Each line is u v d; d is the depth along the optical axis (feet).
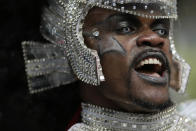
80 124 13.99
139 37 13.08
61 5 13.91
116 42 13.17
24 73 16.25
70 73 14.30
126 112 13.41
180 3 15.24
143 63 13.07
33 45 14.85
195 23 16.69
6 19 16.12
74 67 13.56
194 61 24.02
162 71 13.34
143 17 13.10
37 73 14.88
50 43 14.83
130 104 13.14
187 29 16.61
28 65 14.99
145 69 13.34
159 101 12.91
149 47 13.01
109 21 13.24
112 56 13.17
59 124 16.12
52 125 16.17
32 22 15.83
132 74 13.03
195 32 18.65
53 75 14.78
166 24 13.56
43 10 14.99
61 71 14.40
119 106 13.46
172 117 13.88
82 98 14.33
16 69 16.34
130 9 12.95
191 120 14.47
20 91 16.39
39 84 14.99
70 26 13.32
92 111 13.79
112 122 13.50
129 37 13.16
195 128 14.37
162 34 13.50
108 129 13.53
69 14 13.34
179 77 14.28
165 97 13.05
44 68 14.76
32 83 15.05
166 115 13.67
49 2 14.60
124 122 13.39
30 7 15.75
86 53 13.10
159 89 12.98
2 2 16.01
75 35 13.25
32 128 16.34
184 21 15.93
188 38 18.30
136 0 12.88
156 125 13.48
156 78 13.01
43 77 14.92
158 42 13.04
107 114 13.56
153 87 12.95
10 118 16.49
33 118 16.34
